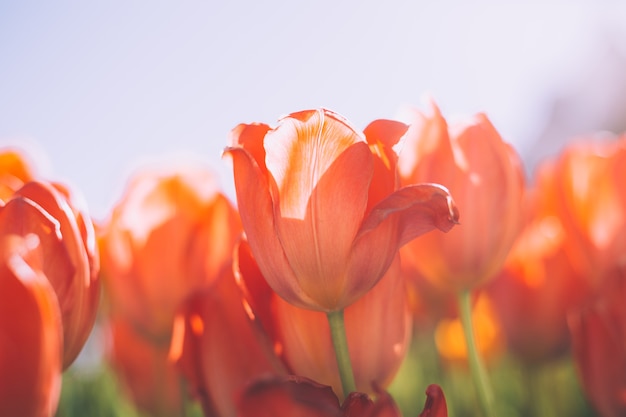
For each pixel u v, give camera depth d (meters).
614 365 0.39
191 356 0.35
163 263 0.41
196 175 0.43
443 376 0.66
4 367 0.23
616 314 0.39
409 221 0.31
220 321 0.35
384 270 0.31
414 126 0.39
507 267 0.52
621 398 0.39
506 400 0.61
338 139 0.30
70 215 0.29
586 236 0.48
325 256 0.31
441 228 0.30
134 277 0.41
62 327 0.28
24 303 0.24
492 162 0.39
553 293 0.51
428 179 0.39
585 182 0.49
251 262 0.34
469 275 0.40
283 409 0.26
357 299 0.32
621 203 0.48
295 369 0.33
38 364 0.24
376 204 0.30
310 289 0.31
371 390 0.34
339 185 0.30
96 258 0.31
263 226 0.30
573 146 0.50
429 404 0.28
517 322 0.52
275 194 0.30
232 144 0.31
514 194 0.40
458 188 0.39
